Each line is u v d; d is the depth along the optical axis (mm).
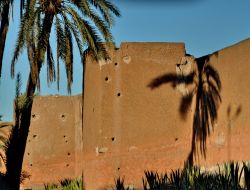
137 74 19516
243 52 16453
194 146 18953
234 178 13086
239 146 16281
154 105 19406
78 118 29359
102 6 17578
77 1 16953
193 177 15312
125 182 18922
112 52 19609
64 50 16953
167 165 19094
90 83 20328
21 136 16609
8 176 16500
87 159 20203
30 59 16312
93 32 17375
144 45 19672
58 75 17016
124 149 19109
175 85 19562
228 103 17062
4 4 15867
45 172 29062
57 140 29328
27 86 16828
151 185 16531
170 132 19297
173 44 19797
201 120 18578
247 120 15969
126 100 19359
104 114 19359
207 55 18688
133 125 19250
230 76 17078
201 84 18828
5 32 16141
